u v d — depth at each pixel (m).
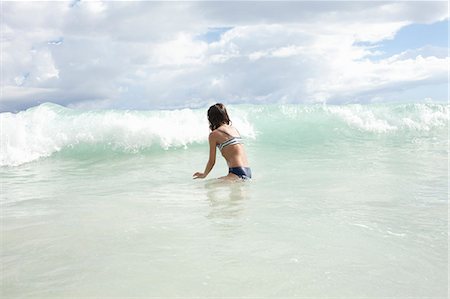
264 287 2.32
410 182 5.42
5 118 10.34
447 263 2.63
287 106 13.03
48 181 6.52
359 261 2.68
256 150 9.41
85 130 10.15
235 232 3.32
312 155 8.51
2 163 8.77
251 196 4.69
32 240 3.24
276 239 3.12
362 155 8.34
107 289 2.34
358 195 4.66
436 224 3.48
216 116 5.84
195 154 9.27
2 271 2.63
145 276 2.50
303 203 4.29
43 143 9.66
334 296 2.21
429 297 2.19
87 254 2.90
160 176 6.62
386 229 3.35
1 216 4.07
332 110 12.83
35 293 2.31
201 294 2.25
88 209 4.27
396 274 2.48
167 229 3.44
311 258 2.73
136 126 10.21
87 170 7.67
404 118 13.09
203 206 4.26
